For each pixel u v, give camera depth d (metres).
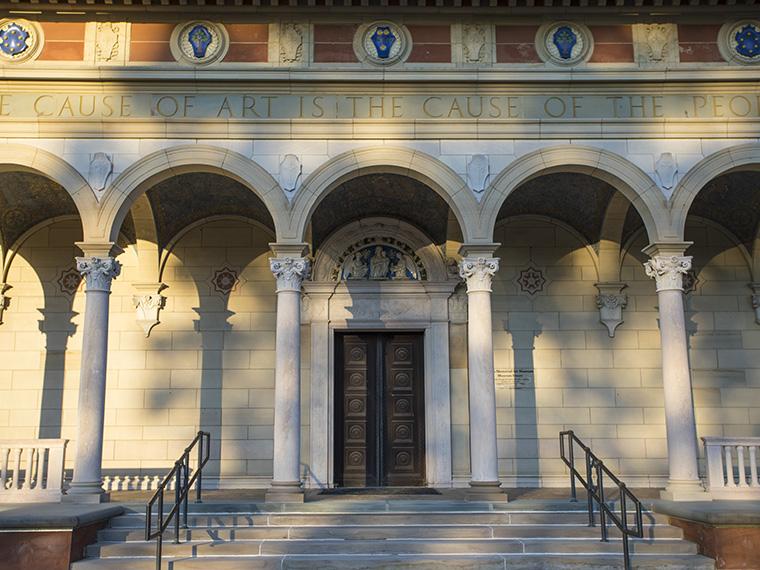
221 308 16.09
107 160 13.24
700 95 13.70
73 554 10.24
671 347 13.01
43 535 10.22
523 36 13.86
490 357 13.00
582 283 16.33
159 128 13.33
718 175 13.53
